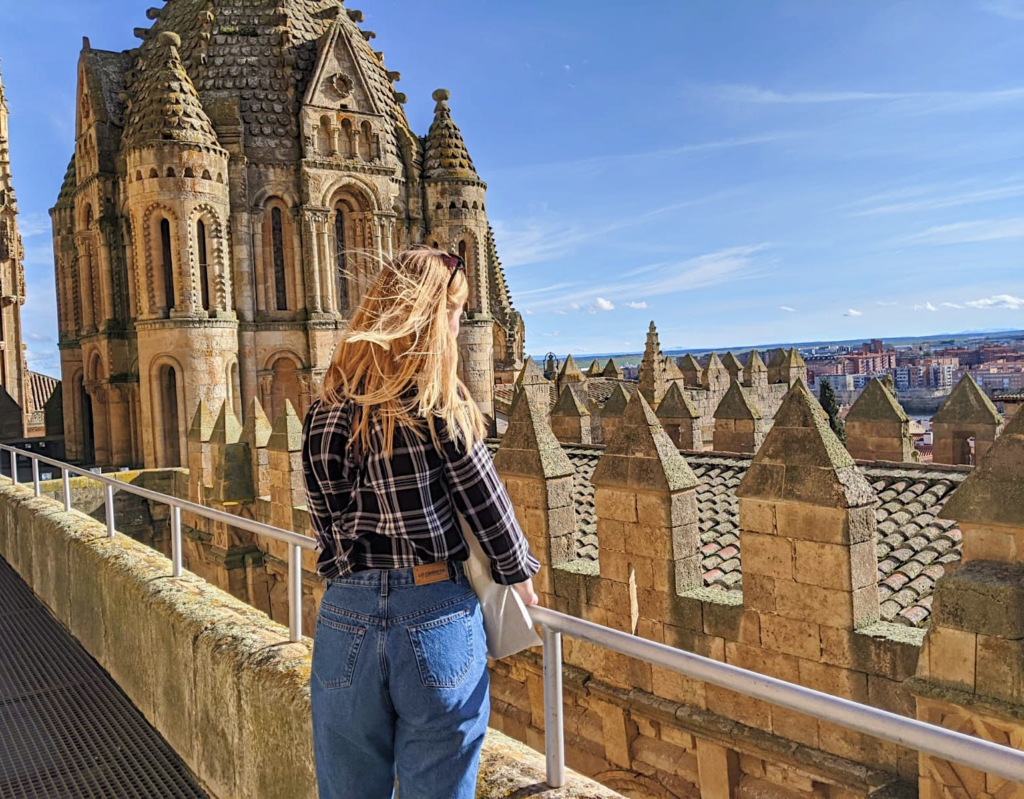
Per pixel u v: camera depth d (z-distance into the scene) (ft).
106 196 125.08
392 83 150.00
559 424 72.79
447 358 10.44
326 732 10.68
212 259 114.11
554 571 40.91
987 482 23.86
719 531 43.62
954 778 23.22
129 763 21.97
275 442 65.41
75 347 147.13
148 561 27.50
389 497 10.18
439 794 10.26
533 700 44.04
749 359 135.33
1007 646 21.54
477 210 140.67
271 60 127.54
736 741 32.91
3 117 164.86
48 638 31.45
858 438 57.00
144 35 140.36
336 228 132.26
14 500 43.24
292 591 18.78
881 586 33.50
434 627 10.21
